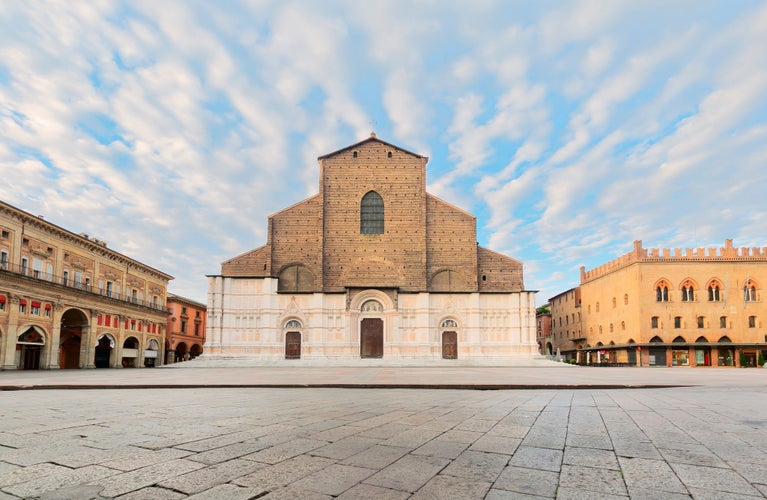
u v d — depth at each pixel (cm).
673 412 1224
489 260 6862
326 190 6912
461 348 6550
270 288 6488
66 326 6206
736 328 6975
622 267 7538
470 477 620
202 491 560
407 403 1446
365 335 6575
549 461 703
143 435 887
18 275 4928
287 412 1222
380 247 6800
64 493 550
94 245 6366
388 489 571
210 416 1143
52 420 1076
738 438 873
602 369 5125
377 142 7062
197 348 10450
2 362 4772
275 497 541
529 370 4325
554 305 10988
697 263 7125
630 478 616
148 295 7906
